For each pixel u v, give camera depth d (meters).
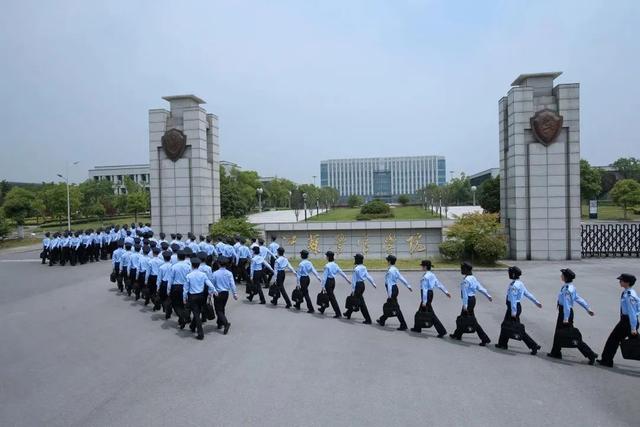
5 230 36.62
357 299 11.18
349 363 8.25
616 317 11.46
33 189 68.56
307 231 23.77
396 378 7.50
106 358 8.63
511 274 9.02
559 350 8.45
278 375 7.65
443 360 8.41
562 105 21.44
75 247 22.22
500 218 24.09
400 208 81.94
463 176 81.50
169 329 10.76
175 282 10.78
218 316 10.46
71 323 11.34
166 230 25.30
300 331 10.50
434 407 6.39
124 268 14.67
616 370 7.89
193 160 24.94
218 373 7.76
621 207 55.00
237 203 36.97
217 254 17.05
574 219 21.47
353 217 54.25
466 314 9.48
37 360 8.54
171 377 7.60
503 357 8.60
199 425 5.89
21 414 6.28
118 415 6.20
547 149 21.58
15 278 18.66
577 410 6.29
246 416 6.12
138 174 106.94
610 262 20.67
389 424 5.87
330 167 144.62
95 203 57.84
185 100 25.27
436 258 22.03
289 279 18.36
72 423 5.99
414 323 10.60
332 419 6.02
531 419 6.01
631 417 6.07
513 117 21.91
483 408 6.35
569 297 8.32
